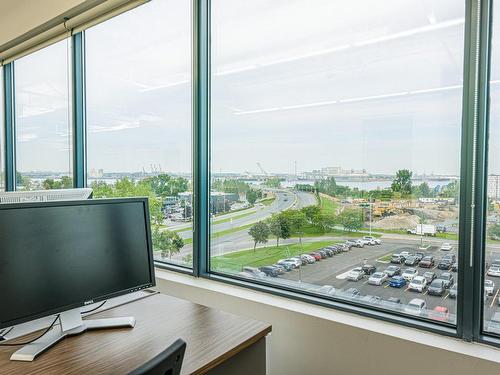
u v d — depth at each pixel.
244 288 2.05
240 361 1.44
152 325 1.35
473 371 1.31
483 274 1.41
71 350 1.15
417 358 1.41
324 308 1.74
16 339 1.23
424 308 1.53
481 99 1.37
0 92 3.94
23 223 1.12
